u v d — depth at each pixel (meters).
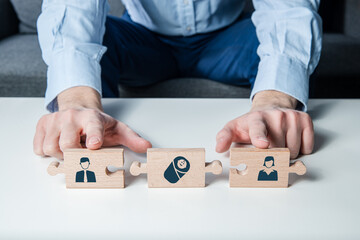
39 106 0.83
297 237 0.44
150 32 1.31
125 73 1.22
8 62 1.52
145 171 0.53
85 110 0.63
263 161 0.52
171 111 0.79
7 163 0.59
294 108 0.75
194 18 1.25
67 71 0.76
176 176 0.53
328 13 1.90
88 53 0.78
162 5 1.23
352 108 0.82
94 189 0.53
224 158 0.61
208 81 1.38
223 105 0.82
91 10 0.84
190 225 0.45
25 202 0.50
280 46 0.79
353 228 0.45
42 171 0.57
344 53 1.61
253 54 1.17
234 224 0.45
